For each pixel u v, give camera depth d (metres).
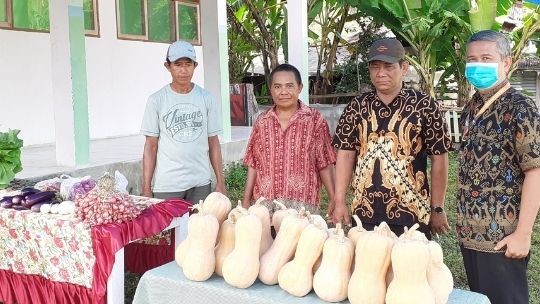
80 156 6.25
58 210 3.48
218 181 4.40
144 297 2.69
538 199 2.56
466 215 2.79
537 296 4.50
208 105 4.25
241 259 2.48
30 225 3.46
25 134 8.46
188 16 11.62
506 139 2.63
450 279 2.34
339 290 2.32
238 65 14.99
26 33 8.40
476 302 2.38
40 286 3.53
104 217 3.25
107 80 9.81
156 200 3.80
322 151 3.69
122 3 10.09
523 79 15.88
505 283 2.70
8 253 3.62
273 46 14.11
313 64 16.38
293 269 2.41
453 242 5.74
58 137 6.29
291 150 3.61
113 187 3.39
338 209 3.38
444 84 12.57
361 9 11.05
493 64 2.63
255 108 12.27
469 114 2.84
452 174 9.14
